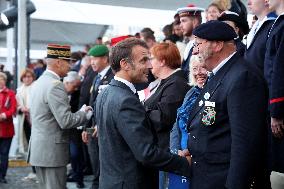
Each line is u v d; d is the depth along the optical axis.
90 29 25.09
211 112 4.07
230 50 4.17
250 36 5.64
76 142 10.30
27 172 12.65
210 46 4.14
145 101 6.20
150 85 6.76
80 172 10.44
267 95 3.99
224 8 7.15
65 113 6.94
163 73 6.12
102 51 8.76
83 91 10.09
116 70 4.46
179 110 5.26
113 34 24.70
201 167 4.17
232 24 6.50
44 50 29.62
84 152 10.41
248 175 3.80
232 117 3.87
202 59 4.25
